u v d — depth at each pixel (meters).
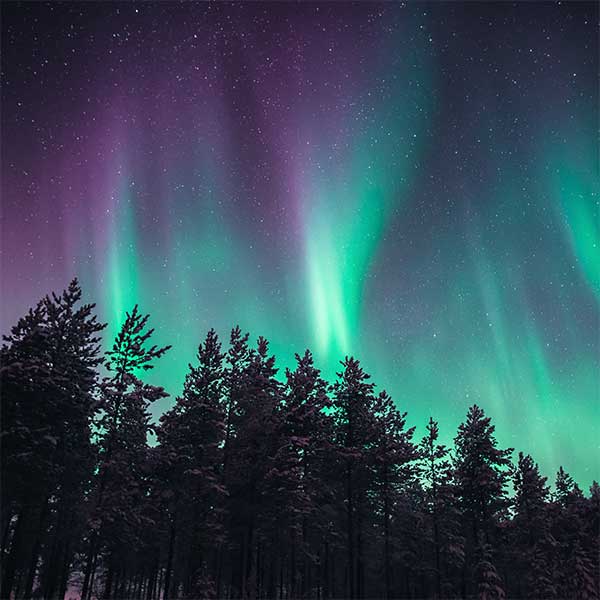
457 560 38.44
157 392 26.91
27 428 21.33
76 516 25.53
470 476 37.66
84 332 27.14
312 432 34.81
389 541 38.69
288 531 30.72
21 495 23.30
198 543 27.33
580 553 38.75
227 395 32.97
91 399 25.44
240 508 30.66
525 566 40.69
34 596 29.44
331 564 43.44
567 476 52.47
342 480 35.19
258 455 31.64
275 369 35.31
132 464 27.31
